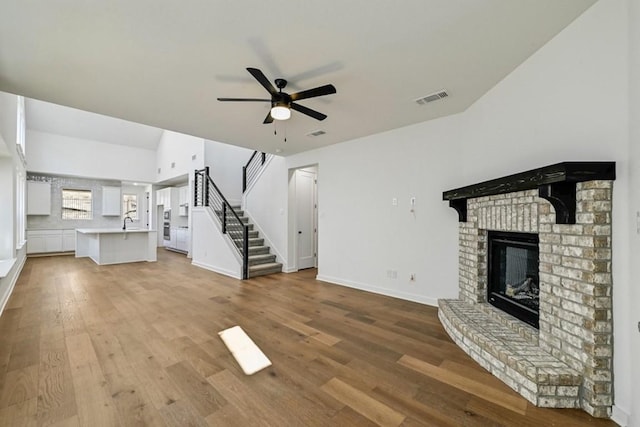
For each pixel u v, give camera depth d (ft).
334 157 17.25
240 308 12.74
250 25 6.64
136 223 37.17
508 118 9.05
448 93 10.28
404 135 13.98
